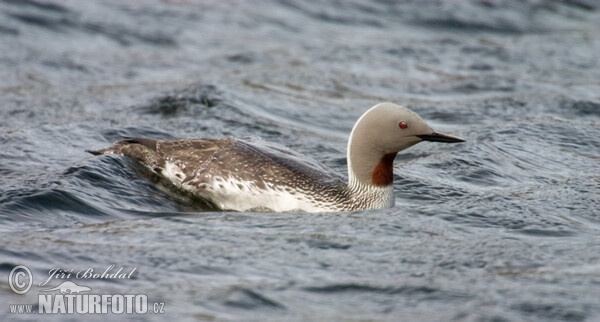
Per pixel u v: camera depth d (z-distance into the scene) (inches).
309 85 853.2
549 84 864.9
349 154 467.8
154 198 478.0
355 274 353.7
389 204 471.5
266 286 337.7
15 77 818.8
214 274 349.4
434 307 321.7
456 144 637.3
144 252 371.6
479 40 1090.1
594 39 1099.9
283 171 470.9
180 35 1019.9
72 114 703.1
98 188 471.5
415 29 1135.0
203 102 743.1
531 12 1226.0
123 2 1093.8
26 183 470.9
